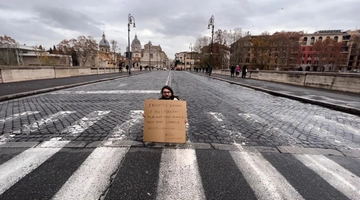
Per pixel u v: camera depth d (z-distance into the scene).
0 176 2.46
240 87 14.62
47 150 3.21
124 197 2.13
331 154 3.35
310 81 13.98
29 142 3.51
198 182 2.43
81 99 8.09
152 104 3.62
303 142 3.84
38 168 2.66
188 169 2.72
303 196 2.23
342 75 11.45
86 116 5.32
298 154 3.31
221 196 2.19
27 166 2.71
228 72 35.12
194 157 3.08
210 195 2.20
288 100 9.03
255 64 74.25
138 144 3.51
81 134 3.94
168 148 3.38
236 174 2.64
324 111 6.80
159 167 2.75
